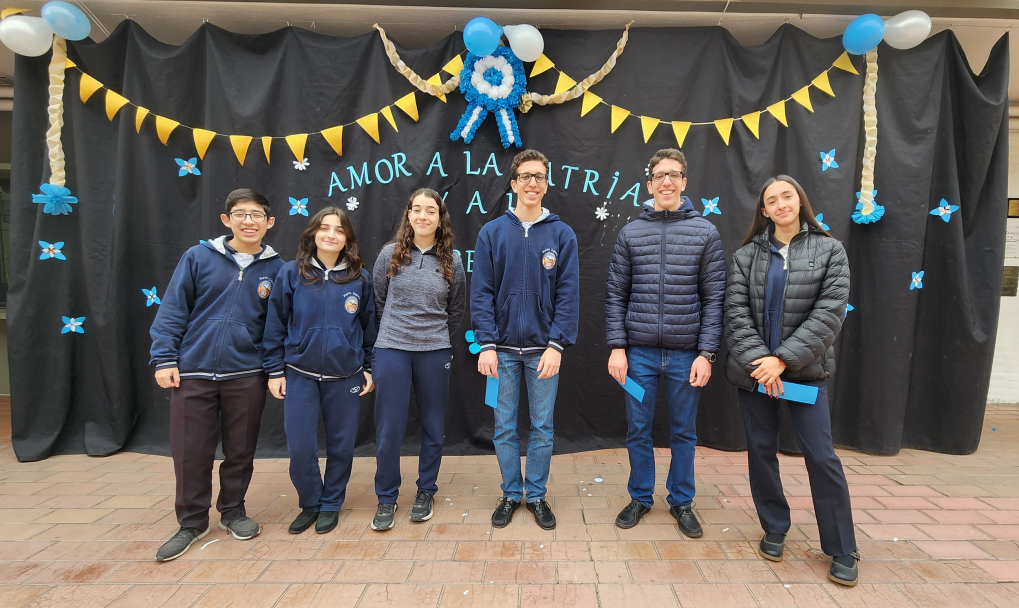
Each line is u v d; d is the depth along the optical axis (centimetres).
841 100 290
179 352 196
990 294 299
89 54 286
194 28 303
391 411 212
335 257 215
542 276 210
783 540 194
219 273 202
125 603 165
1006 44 285
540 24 298
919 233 292
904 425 313
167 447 303
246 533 204
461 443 310
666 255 205
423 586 175
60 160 287
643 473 219
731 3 278
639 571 183
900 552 197
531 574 182
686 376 208
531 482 219
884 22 283
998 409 405
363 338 226
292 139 288
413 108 288
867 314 302
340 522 221
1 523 220
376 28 288
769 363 179
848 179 289
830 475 178
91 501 242
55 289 296
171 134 291
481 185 298
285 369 214
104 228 293
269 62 291
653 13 286
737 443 305
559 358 209
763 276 188
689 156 295
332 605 164
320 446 312
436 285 215
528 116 296
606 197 300
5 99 388
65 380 299
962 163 296
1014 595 171
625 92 296
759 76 291
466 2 277
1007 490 256
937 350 306
